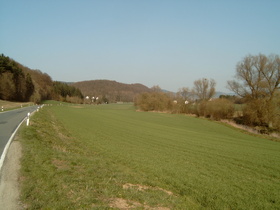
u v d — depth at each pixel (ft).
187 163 43.50
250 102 141.59
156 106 273.13
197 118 199.21
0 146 36.09
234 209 23.99
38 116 91.97
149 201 21.49
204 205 24.63
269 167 44.70
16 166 25.77
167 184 30.55
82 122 104.68
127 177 29.27
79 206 17.72
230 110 176.96
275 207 24.98
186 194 27.35
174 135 88.74
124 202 20.27
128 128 99.14
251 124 145.48
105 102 599.57
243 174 38.52
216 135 102.32
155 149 56.03
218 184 31.68
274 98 130.31
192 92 258.78
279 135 113.60
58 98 444.14
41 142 43.34
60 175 24.22
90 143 55.83
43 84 408.26
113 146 54.60
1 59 257.96
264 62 134.21
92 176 26.20
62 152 36.88
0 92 239.91
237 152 60.13
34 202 17.66
